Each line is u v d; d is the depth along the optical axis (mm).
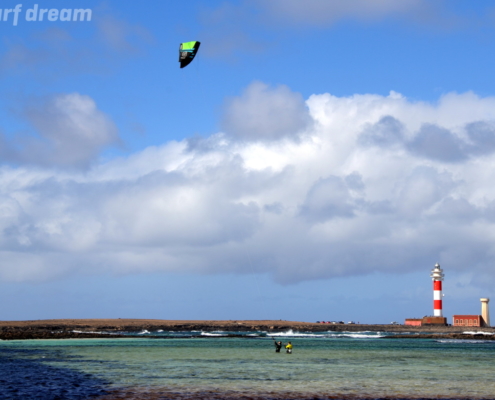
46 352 98250
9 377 59219
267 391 50406
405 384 56062
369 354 100188
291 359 86250
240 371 66812
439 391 51562
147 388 51656
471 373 66625
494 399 47562
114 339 156250
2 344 125438
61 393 48375
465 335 190000
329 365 76062
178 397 46688
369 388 53031
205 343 138250
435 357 93250
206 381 56906
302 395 48562
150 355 92125
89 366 72000
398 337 190125
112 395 47531
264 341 153375
